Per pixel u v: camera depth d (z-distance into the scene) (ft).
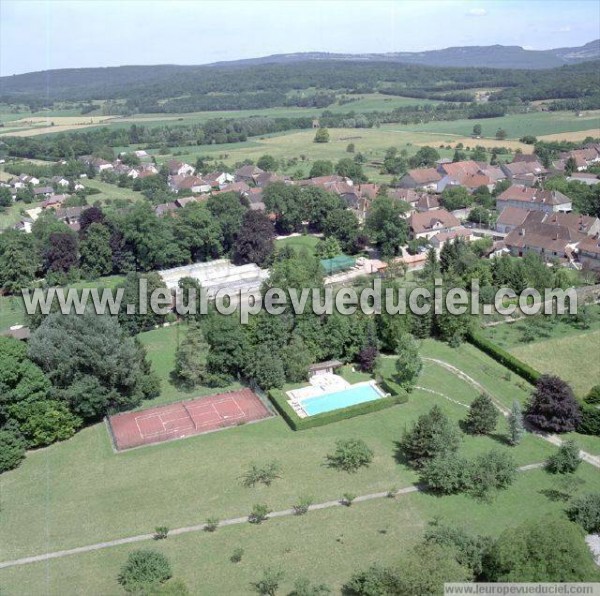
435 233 642.63
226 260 609.83
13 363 302.45
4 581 225.76
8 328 483.10
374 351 384.06
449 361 391.86
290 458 294.46
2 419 304.91
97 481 284.00
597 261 530.27
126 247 601.62
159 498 269.23
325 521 249.96
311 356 378.94
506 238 599.98
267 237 608.60
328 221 646.33
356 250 629.92
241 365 370.12
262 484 275.18
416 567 194.90
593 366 376.27
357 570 218.79
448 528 226.99
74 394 316.60
